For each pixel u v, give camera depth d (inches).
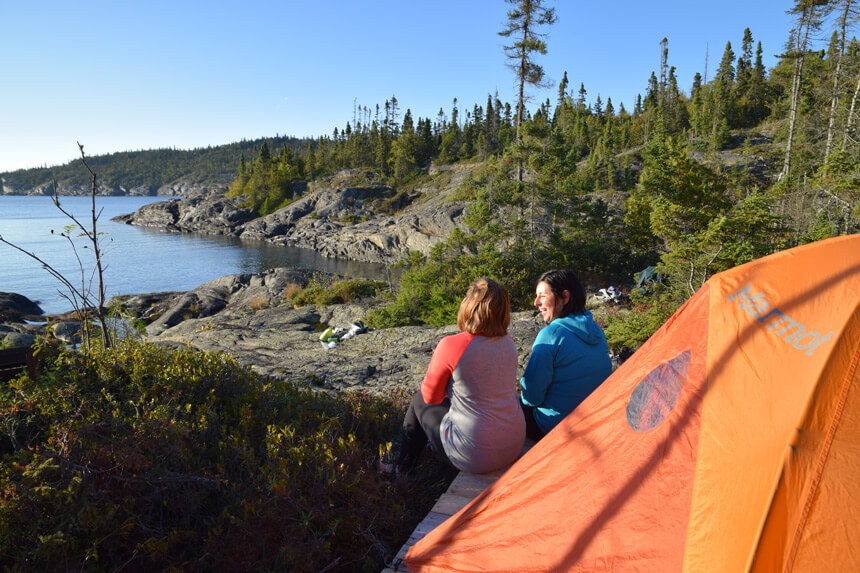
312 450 124.5
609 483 80.4
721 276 87.3
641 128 3390.7
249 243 2684.5
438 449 123.6
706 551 64.4
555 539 83.2
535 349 129.1
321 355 391.2
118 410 128.7
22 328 715.4
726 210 714.2
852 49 1194.6
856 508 56.9
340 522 105.6
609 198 1808.6
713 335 80.6
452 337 114.7
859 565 54.9
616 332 303.0
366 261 2041.1
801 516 58.4
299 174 4392.2
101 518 89.3
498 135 3969.0
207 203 3631.9
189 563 91.7
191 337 526.9
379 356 344.8
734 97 3257.9
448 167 3742.6
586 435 89.5
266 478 110.1
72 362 155.4
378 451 147.8
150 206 3838.6
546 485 89.9
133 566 91.6
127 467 102.3
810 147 1302.9
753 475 63.9
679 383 80.1
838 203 708.7
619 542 74.5
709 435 71.9
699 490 69.1
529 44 1221.1
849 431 60.7
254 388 167.8
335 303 850.8
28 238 2384.4
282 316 668.7
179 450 113.9
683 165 739.4
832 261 77.5
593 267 950.4
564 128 3661.4
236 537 96.8
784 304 76.8
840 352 66.1
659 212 454.0
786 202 809.5
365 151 4638.3
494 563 88.8
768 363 72.0
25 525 87.6
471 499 114.2
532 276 772.0
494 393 114.1
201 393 160.7
